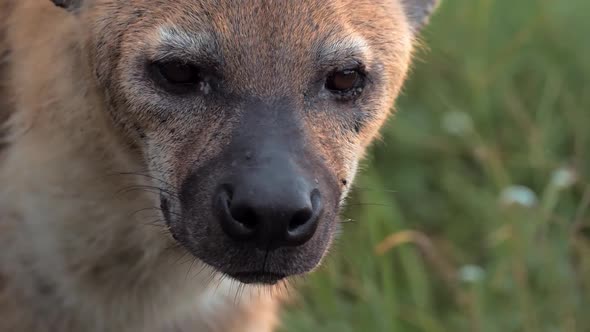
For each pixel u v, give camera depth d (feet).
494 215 36.81
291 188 22.52
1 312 28.02
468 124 39.86
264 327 30.48
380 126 28.02
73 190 27.02
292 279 29.71
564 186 35.99
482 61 42.19
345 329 32.83
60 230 27.35
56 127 26.71
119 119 25.64
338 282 33.63
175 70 24.44
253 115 23.73
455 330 33.88
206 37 24.09
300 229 22.81
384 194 35.78
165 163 24.75
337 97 25.12
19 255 27.73
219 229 23.29
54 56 26.68
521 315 33.12
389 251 34.22
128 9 25.29
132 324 28.78
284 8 24.31
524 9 44.01
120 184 26.86
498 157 38.73
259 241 22.91
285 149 23.21
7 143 27.89
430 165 40.55
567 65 43.11
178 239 24.59
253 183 22.54
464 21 42.91
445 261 35.68
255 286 29.01
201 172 23.82
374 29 25.82
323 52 24.41
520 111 40.78
